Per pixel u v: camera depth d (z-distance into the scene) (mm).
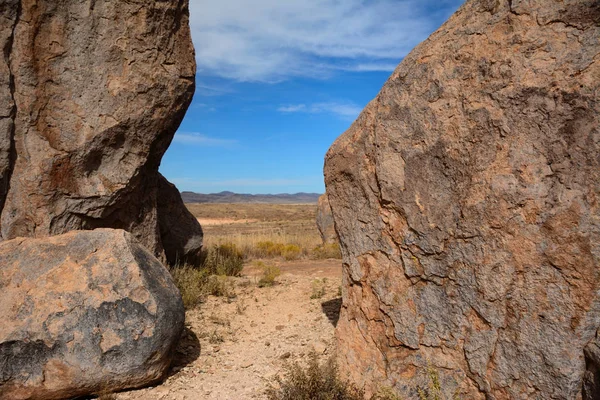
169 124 7406
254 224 48906
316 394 3895
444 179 3654
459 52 3699
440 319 3637
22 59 6305
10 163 6328
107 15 6734
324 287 8070
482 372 3303
